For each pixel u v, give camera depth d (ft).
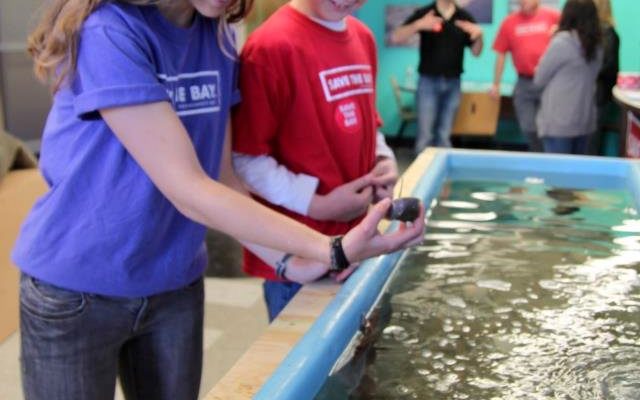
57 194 3.60
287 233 3.49
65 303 3.65
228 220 3.33
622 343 4.42
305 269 4.54
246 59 4.65
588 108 15.20
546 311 4.85
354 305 4.19
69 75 3.29
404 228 3.86
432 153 8.91
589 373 4.02
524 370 4.02
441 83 19.31
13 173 9.96
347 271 4.68
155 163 3.26
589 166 8.66
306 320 3.99
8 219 9.20
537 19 18.08
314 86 4.87
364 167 5.39
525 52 18.08
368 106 5.39
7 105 17.54
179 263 3.92
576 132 15.25
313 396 3.46
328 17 4.91
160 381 4.24
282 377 3.27
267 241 3.45
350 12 4.93
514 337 4.44
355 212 4.96
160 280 3.86
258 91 4.63
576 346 4.35
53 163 3.62
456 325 4.55
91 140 3.46
